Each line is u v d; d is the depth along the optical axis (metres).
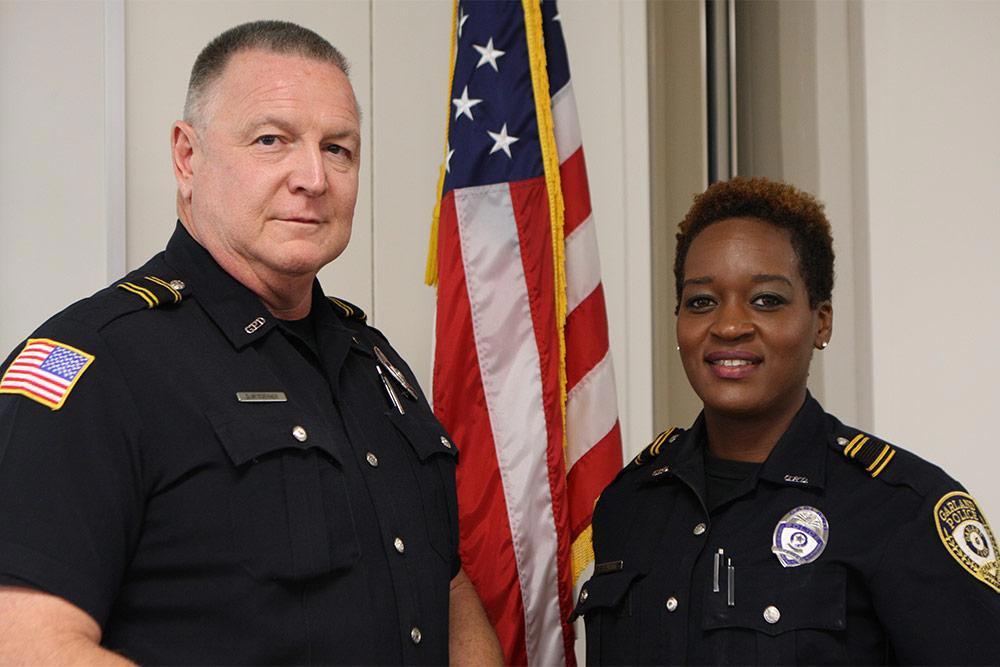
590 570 2.12
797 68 2.92
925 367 2.70
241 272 1.46
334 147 1.48
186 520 1.29
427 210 2.66
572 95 2.31
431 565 1.47
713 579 1.41
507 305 2.17
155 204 2.38
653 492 1.59
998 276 2.71
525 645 2.05
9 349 2.25
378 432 1.52
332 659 1.31
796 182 2.91
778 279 1.46
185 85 2.41
